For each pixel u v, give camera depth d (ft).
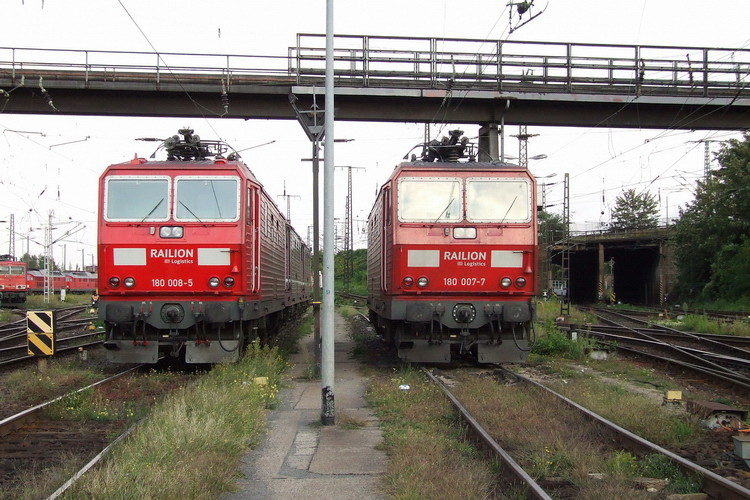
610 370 42.29
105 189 38.91
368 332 73.10
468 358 48.70
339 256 248.11
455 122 63.77
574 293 224.53
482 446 22.31
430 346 40.73
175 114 62.13
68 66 59.11
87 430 25.05
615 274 204.13
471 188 40.42
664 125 65.72
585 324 76.43
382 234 45.52
